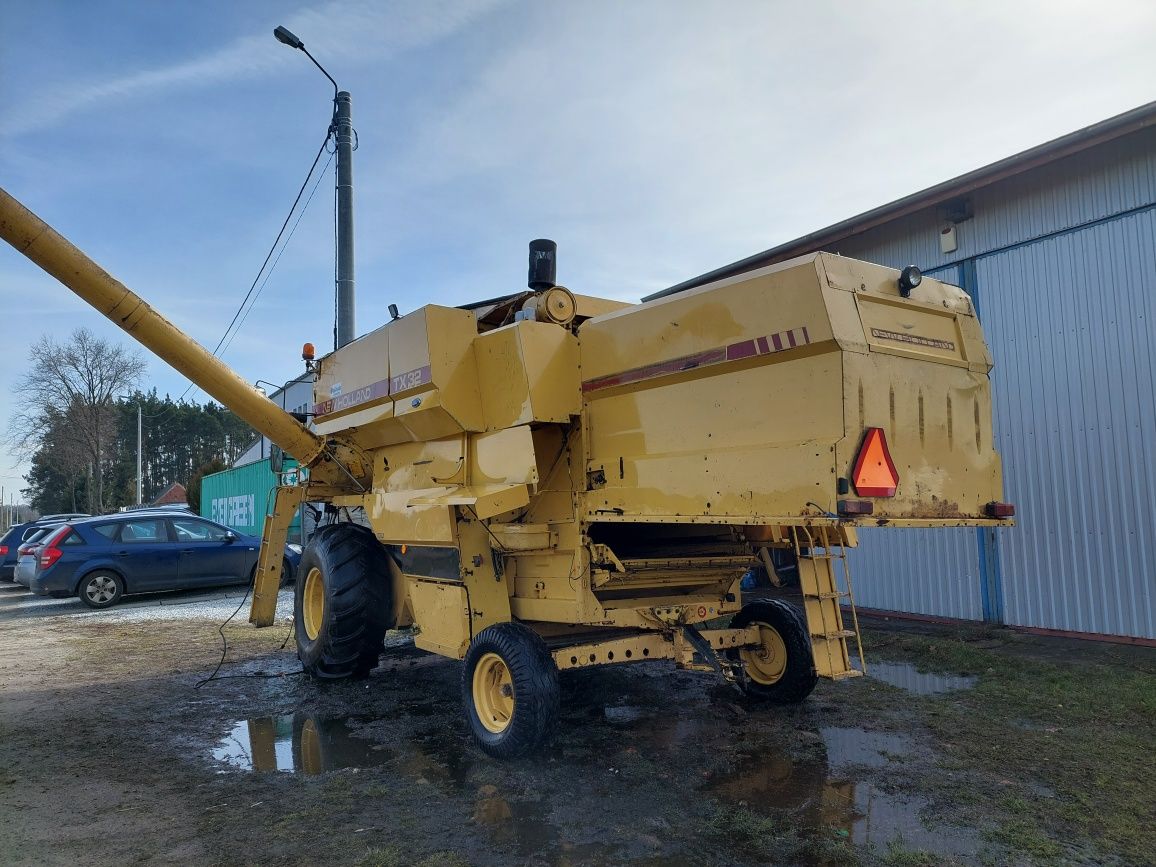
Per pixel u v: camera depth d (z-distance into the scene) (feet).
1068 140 23.72
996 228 27.04
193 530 43.86
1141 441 23.40
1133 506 23.56
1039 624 25.75
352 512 25.32
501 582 17.38
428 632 19.01
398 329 18.75
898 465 12.58
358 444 22.39
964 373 14.21
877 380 12.42
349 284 37.29
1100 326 24.39
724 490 13.25
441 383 17.07
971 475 13.99
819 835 11.69
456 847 11.64
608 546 16.29
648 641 16.30
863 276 13.02
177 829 12.44
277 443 23.72
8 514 361.71
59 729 18.12
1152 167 23.25
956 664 21.90
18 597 50.21
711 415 13.69
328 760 15.72
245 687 22.00
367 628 21.66
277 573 25.26
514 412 16.26
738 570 18.47
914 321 13.62
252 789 14.17
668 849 11.43
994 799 12.85
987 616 27.22
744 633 18.17
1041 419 25.79
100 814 13.08
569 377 16.42
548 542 16.44
